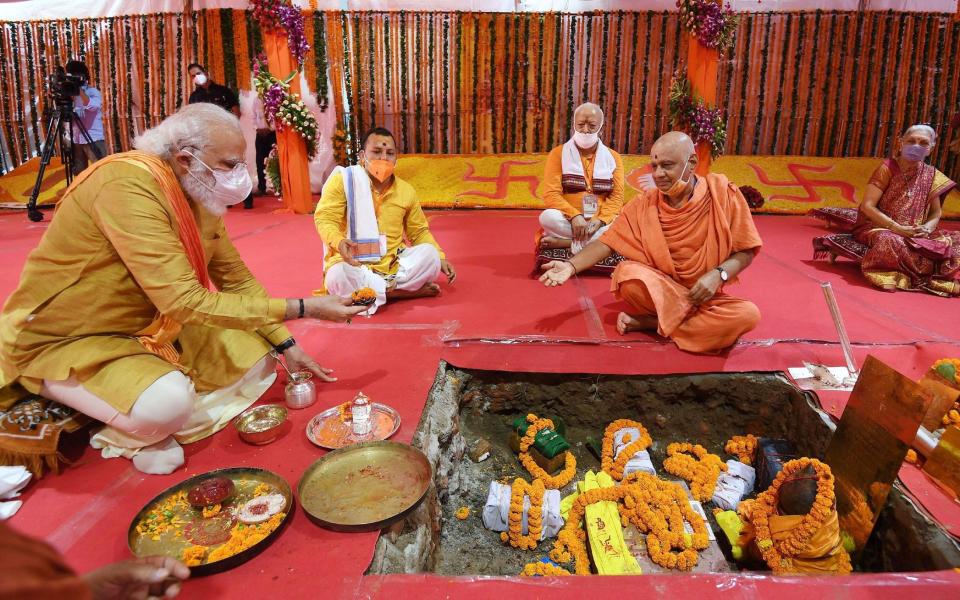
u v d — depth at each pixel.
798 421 2.86
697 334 3.05
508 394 3.23
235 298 2.05
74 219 1.91
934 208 4.30
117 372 1.94
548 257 4.44
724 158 8.04
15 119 8.55
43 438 1.96
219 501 1.82
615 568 2.38
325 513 1.84
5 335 1.96
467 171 8.09
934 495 2.07
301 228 6.34
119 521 1.82
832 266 4.85
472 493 2.98
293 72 6.80
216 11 7.82
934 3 7.41
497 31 7.94
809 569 2.05
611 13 7.80
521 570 2.58
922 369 2.96
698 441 3.18
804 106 7.92
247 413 2.34
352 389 2.68
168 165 2.01
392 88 8.19
